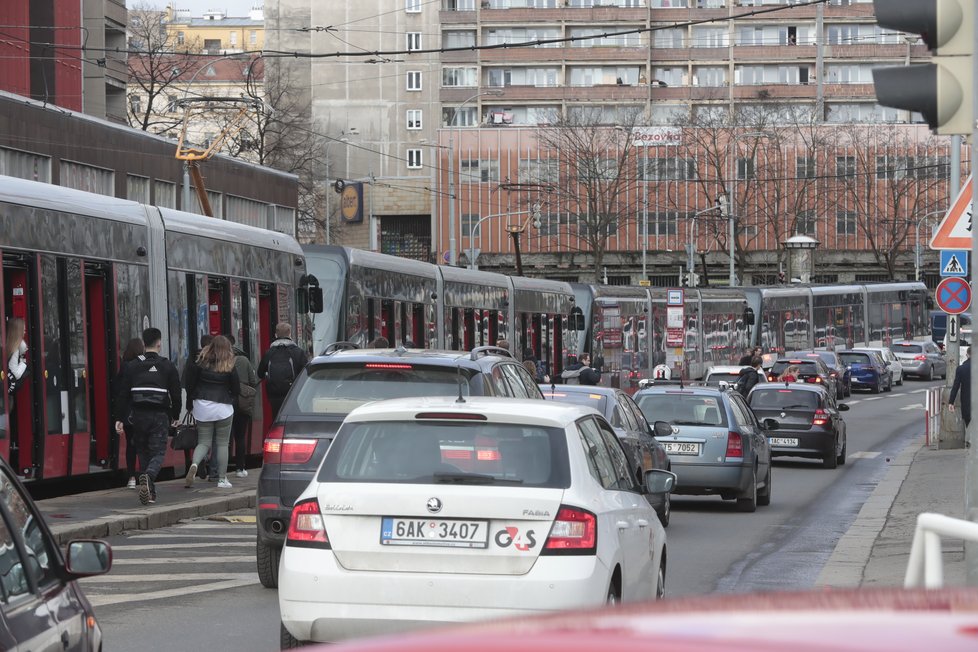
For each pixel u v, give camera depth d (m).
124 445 31.77
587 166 164.75
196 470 32.66
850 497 39.47
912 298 129.62
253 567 22.27
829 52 190.75
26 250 28.03
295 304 43.41
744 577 22.58
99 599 18.98
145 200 79.50
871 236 169.62
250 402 35.97
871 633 3.31
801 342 109.12
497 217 183.50
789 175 172.75
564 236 181.88
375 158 195.12
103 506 28.53
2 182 27.58
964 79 12.93
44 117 67.50
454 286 57.50
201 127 158.50
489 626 3.55
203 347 33.19
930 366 123.88
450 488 12.83
